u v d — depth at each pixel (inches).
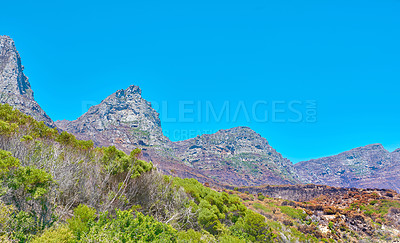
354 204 2041.1
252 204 1707.7
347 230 1448.1
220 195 694.5
